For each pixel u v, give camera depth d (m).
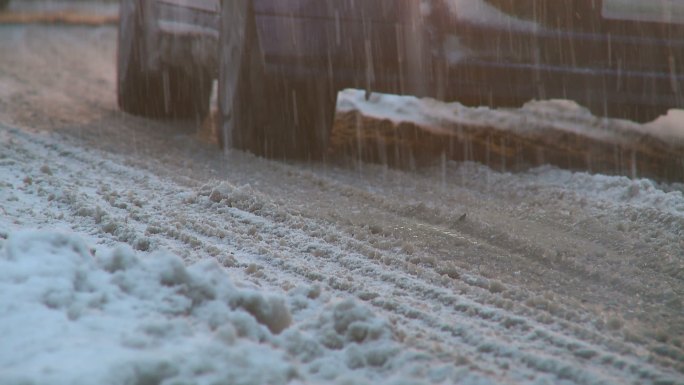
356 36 25.84
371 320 14.00
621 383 13.13
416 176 27.00
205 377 11.46
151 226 19.72
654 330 15.35
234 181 25.06
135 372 11.13
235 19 27.50
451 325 15.03
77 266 14.57
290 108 27.80
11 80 41.03
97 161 26.58
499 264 18.95
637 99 27.12
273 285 16.61
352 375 12.80
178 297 13.94
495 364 13.66
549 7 26.42
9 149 27.17
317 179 25.66
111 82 42.81
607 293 17.45
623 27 26.78
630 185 24.73
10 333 12.58
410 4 25.73
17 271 14.27
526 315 15.83
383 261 18.67
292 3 26.22
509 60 26.28
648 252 19.95
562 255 19.41
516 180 26.48
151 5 33.62
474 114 36.19
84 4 79.25
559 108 37.62
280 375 11.90
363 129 33.22
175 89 34.75
